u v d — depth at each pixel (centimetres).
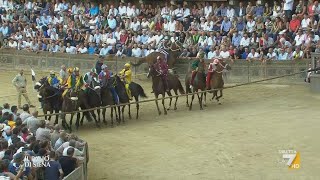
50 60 4428
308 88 3625
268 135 2655
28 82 4094
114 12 4575
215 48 3966
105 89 2930
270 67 3809
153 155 2452
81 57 4272
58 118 3048
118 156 2458
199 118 3041
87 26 4550
